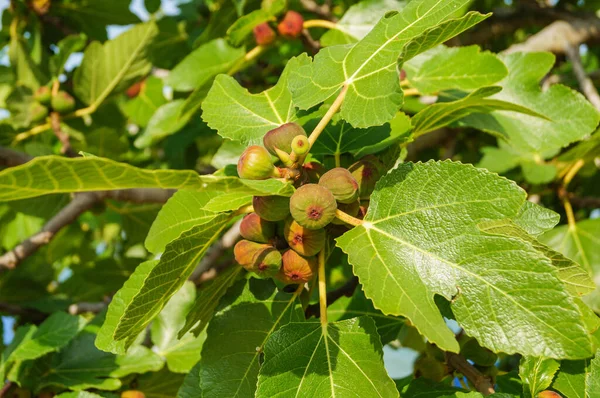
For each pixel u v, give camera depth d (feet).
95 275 4.16
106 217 5.29
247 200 1.91
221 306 2.10
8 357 2.70
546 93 2.91
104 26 4.41
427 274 1.79
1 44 4.19
